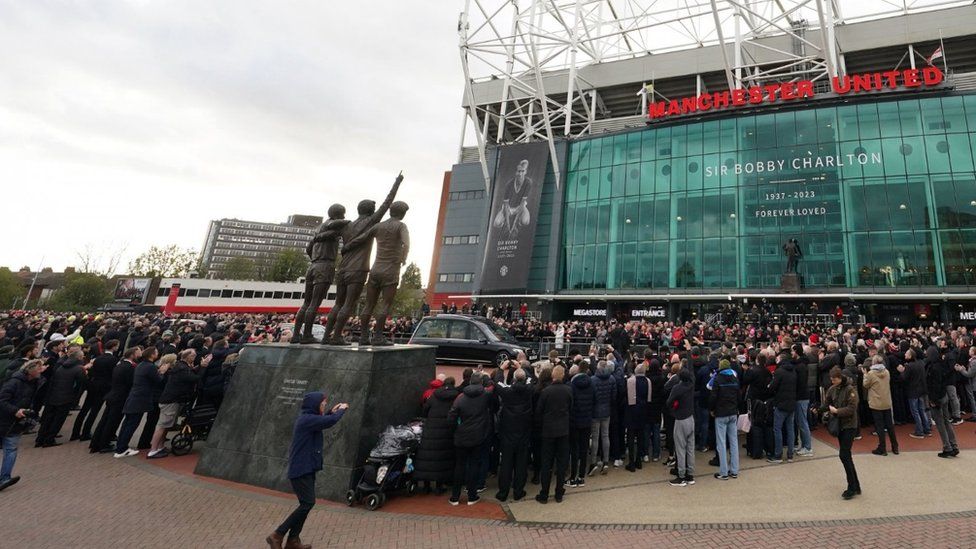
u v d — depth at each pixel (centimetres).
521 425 725
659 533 596
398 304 8119
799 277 2989
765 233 3159
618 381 891
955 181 2798
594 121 4416
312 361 805
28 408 731
